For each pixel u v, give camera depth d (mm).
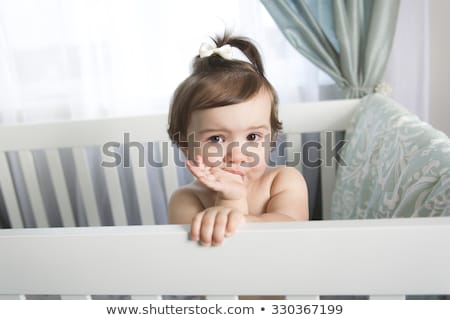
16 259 467
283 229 425
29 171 1151
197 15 1206
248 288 448
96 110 1279
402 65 1196
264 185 793
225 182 566
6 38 1237
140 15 1213
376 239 414
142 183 1140
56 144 1124
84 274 465
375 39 1056
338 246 421
